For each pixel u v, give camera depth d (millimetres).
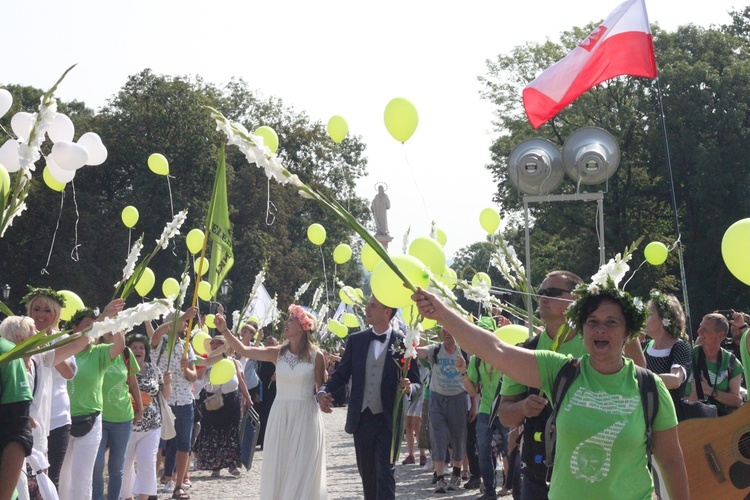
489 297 7031
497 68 42062
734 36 42469
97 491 9406
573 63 9586
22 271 43406
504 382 5520
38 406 6848
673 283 40906
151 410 10445
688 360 7684
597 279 5078
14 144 5711
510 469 6879
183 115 46781
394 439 8734
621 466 4391
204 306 32562
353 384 8898
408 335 7363
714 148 37750
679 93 38469
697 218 40469
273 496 9227
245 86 52875
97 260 44781
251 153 4316
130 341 10547
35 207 42062
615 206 40531
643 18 9391
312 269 55500
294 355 9398
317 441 9359
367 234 4469
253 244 48938
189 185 47406
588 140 9641
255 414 12008
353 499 11508
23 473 6145
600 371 4523
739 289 40219
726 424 6488
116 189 48438
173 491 12156
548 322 5770
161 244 7746
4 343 4871
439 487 12055
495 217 10836
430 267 7043
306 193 4375
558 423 4500
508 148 41750
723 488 6461
